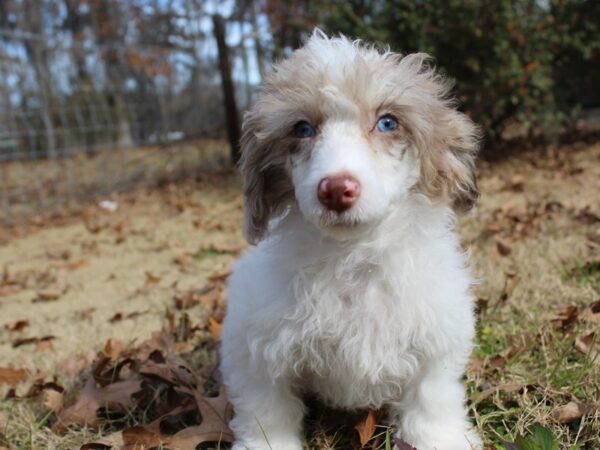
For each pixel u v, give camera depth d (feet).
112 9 9.07
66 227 3.43
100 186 4.47
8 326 1.80
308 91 0.93
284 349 0.97
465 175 1.04
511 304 1.51
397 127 0.93
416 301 0.97
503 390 1.13
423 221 1.00
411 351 0.99
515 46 3.72
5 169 4.77
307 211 0.86
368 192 0.83
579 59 4.13
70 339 1.65
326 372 1.02
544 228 2.14
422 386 1.02
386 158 0.91
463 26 3.59
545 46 3.80
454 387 1.04
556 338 1.26
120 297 2.04
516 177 3.21
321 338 0.98
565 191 2.79
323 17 4.14
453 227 1.12
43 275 2.39
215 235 2.84
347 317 0.98
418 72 1.03
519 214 2.39
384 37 3.68
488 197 2.88
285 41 4.85
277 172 1.02
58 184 4.37
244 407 1.04
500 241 1.99
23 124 4.80
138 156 4.89
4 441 1.13
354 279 0.98
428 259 1.00
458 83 3.71
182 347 1.49
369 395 1.04
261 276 1.01
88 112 5.18
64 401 1.27
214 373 1.32
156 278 2.15
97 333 1.67
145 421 1.17
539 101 4.00
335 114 0.91
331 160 0.85
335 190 0.82
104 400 1.21
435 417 1.02
